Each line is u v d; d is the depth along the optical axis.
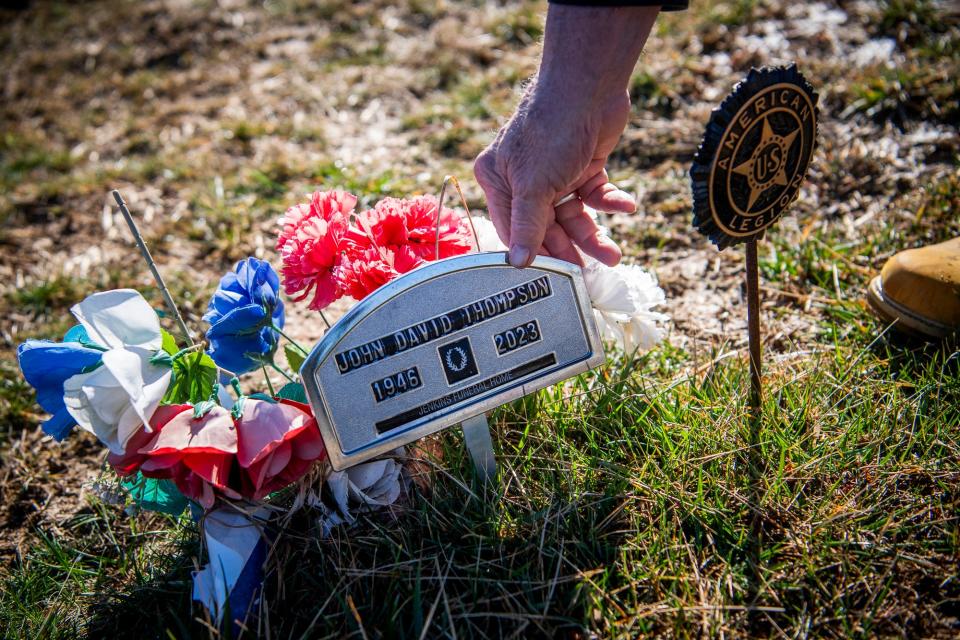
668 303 2.41
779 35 3.96
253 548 1.50
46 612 1.61
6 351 2.63
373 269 1.53
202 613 1.52
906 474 1.62
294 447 1.44
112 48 5.38
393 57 4.62
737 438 1.70
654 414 1.81
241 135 3.98
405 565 1.51
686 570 1.49
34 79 5.12
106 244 3.24
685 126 3.42
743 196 1.50
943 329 1.88
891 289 1.98
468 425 1.59
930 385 1.72
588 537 1.57
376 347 1.49
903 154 2.91
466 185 3.18
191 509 1.57
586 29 1.40
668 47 4.00
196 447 1.31
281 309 1.66
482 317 1.54
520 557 1.54
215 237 3.13
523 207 1.50
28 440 2.21
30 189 3.68
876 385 1.82
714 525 1.57
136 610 1.59
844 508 1.55
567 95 1.45
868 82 3.28
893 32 3.76
